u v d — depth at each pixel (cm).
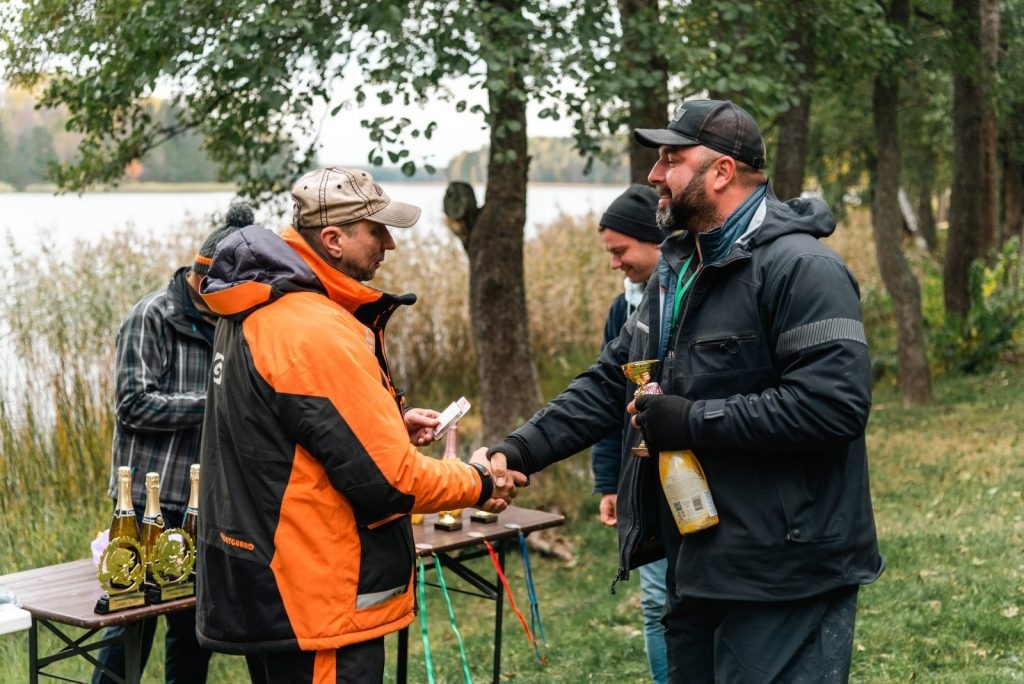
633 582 625
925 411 1136
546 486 767
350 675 238
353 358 234
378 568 241
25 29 605
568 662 490
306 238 251
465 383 1018
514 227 741
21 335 627
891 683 409
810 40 821
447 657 513
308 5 597
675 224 255
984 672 407
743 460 239
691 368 248
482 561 699
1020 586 507
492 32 613
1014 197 1789
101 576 286
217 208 804
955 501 727
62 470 611
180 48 600
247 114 691
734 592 238
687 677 269
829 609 241
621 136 807
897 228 1179
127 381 351
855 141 1830
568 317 1087
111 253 739
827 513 237
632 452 257
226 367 240
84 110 692
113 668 339
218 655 528
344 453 230
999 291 1382
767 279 239
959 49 1058
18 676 453
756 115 712
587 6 617
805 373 228
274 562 234
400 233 1042
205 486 246
